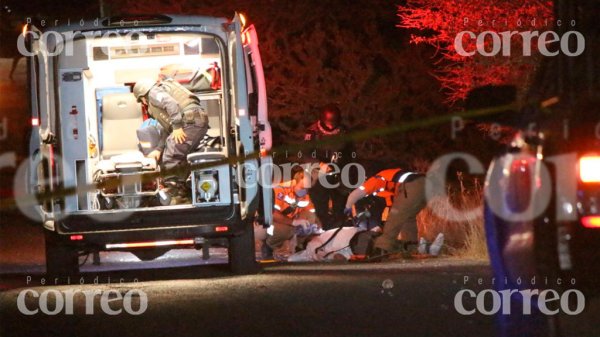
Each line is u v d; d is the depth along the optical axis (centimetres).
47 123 2933
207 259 3188
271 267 3091
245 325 2058
